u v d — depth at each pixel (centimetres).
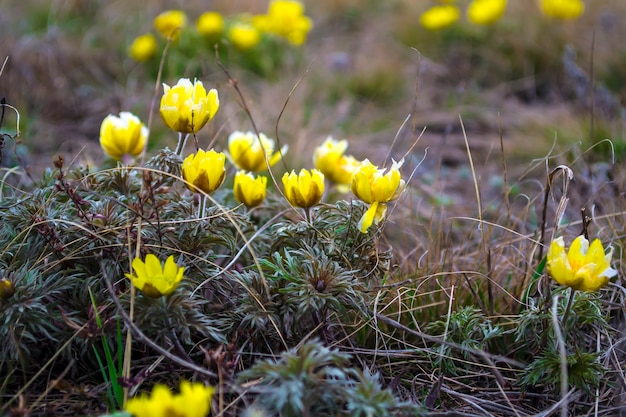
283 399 92
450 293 111
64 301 102
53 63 182
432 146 162
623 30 208
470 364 106
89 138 153
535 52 205
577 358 101
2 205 107
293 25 194
